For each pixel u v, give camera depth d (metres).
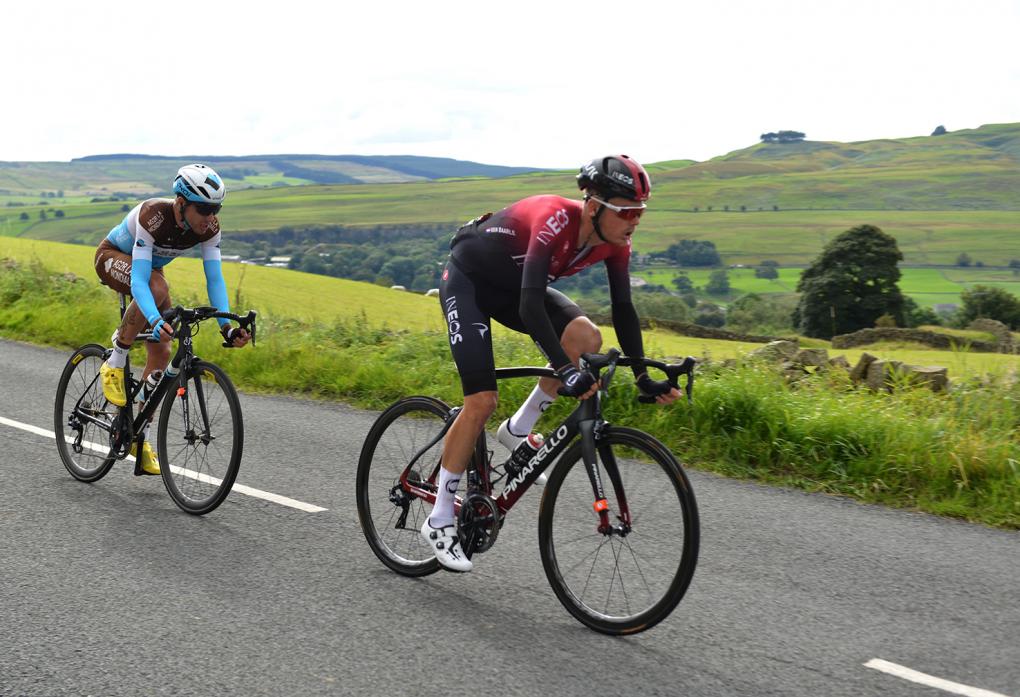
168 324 4.71
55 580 4.01
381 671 3.21
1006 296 62.25
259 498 5.31
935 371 7.59
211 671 3.19
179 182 4.70
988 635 3.60
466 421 3.81
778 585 4.10
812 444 6.09
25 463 5.97
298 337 10.63
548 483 3.76
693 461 6.26
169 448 5.08
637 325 3.85
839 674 3.23
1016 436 6.25
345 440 6.84
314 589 3.96
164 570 4.16
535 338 3.54
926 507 5.36
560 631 3.58
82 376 5.58
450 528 3.89
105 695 3.01
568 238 3.57
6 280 15.20
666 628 3.62
